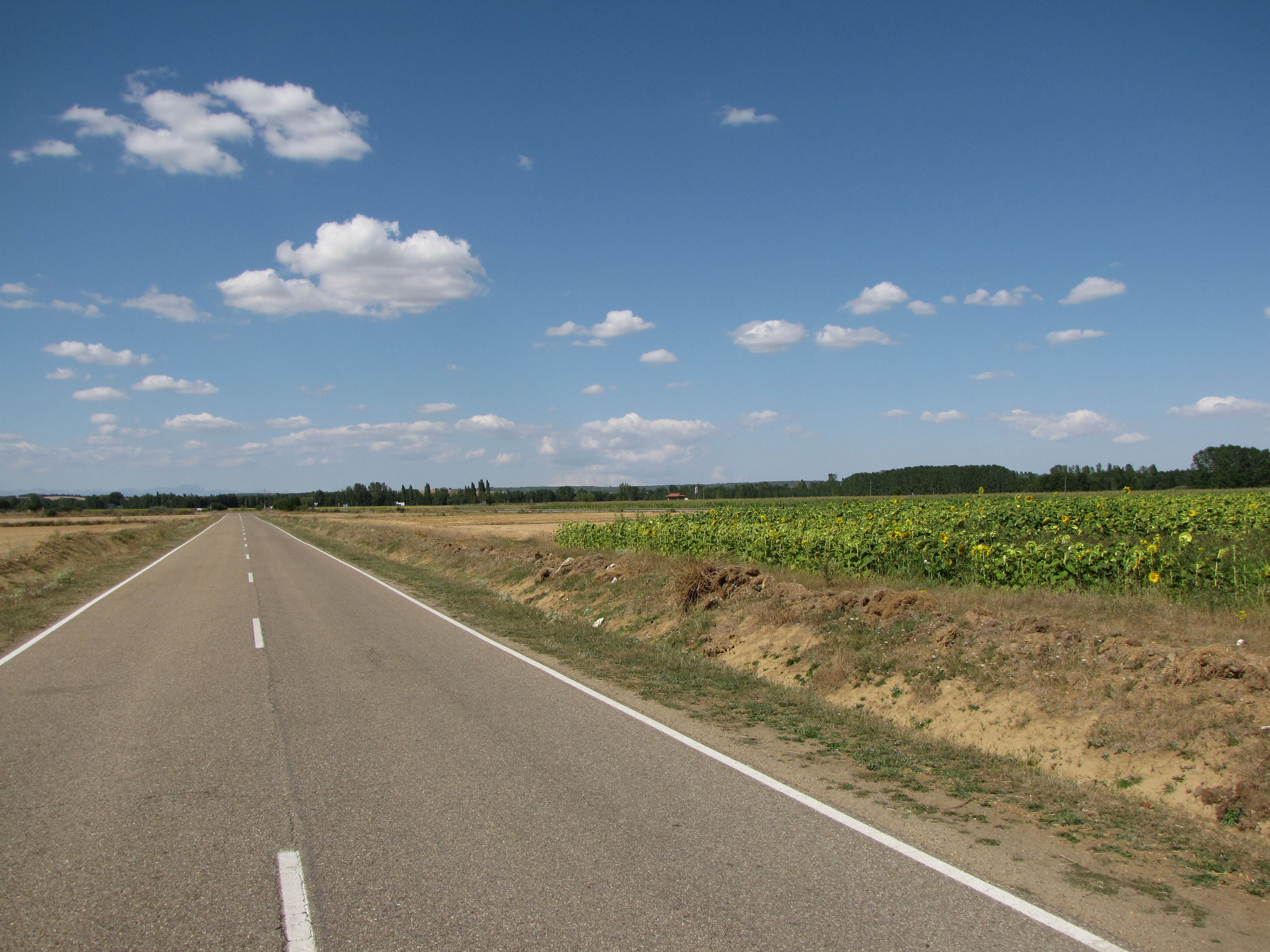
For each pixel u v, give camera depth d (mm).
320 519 89500
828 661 9555
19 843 4453
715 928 3529
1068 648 7996
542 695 8211
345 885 3945
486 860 4242
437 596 17672
